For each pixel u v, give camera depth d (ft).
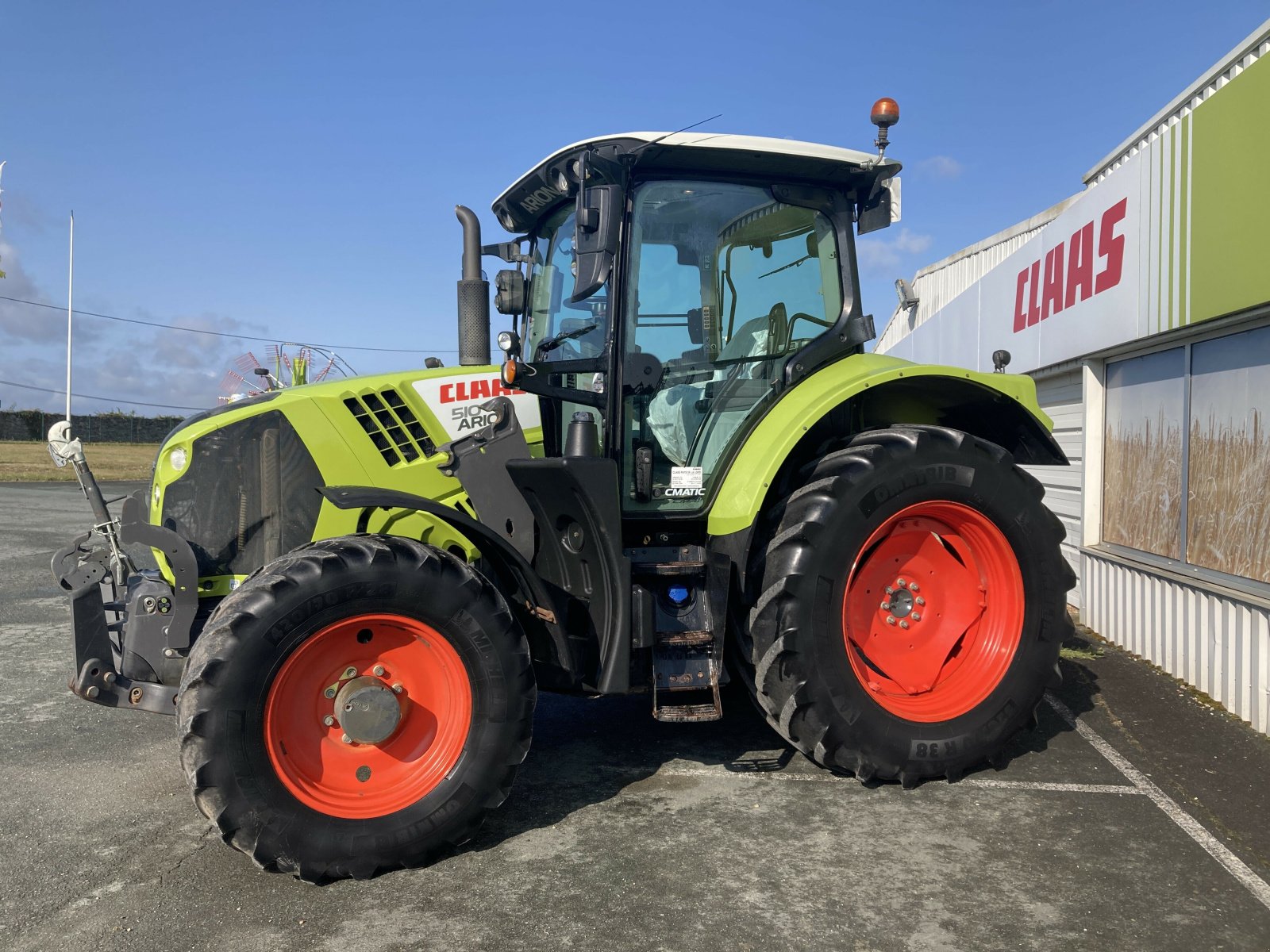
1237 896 8.53
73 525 40.63
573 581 11.24
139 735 13.84
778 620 10.96
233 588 11.10
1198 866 9.14
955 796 11.02
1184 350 15.74
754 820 10.39
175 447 11.06
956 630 12.12
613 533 10.47
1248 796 10.91
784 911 8.36
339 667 9.53
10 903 8.70
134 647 10.36
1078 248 18.72
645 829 10.18
